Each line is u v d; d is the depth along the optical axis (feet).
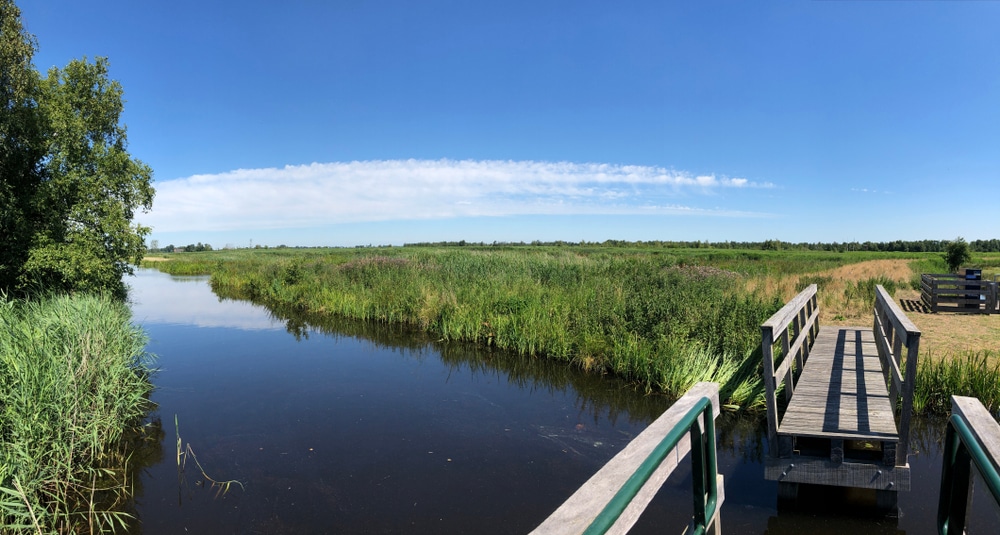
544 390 29.50
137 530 16.37
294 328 50.67
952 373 23.41
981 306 46.21
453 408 26.91
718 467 19.11
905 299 55.06
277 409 27.12
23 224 46.60
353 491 18.58
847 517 15.46
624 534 6.82
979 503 15.96
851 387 20.18
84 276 48.01
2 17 46.11
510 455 21.29
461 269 64.23
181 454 21.86
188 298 78.54
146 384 29.48
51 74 50.90
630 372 29.78
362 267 73.46
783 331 18.97
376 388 30.58
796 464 15.55
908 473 14.71
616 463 7.42
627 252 149.28
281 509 17.48
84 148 51.57
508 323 39.01
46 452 18.74
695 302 36.01
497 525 16.38
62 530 16.22
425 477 19.54
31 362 21.71
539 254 97.96
